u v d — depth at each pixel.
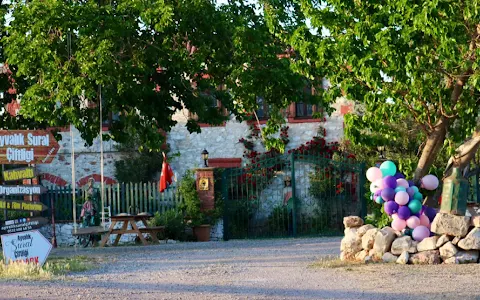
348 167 24.80
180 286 12.07
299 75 19.48
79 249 20.56
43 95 18.31
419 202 14.82
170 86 21.12
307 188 28.30
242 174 25.53
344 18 14.84
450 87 15.15
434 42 14.18
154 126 22.08
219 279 12.93
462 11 14.12
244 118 22.44
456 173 14.41
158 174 30.05
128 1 18.03
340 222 26.45
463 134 15.14
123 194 26.06
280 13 16.81
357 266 14.14
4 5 19.72
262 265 15.05
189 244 22.05
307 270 13.89
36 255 14.81
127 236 25.20
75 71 18.48
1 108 21.38
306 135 29.70
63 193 26.02
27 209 15.03
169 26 18.41
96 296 11.01
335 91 15.15
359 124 15.40
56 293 11.34
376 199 15.14
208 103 22.05
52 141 15.48
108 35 17.70
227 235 24.56
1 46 20.17
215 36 19.22
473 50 14.33
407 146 25.80
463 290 10.87
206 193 25.67
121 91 18.66
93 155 30.05
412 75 14.16
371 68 13.92
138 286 12.12
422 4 13.33
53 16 17.48
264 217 27.30
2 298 10.91
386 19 14.30
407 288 11.25
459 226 14.09
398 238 14.55
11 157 15.23
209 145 30.45
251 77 19.16
